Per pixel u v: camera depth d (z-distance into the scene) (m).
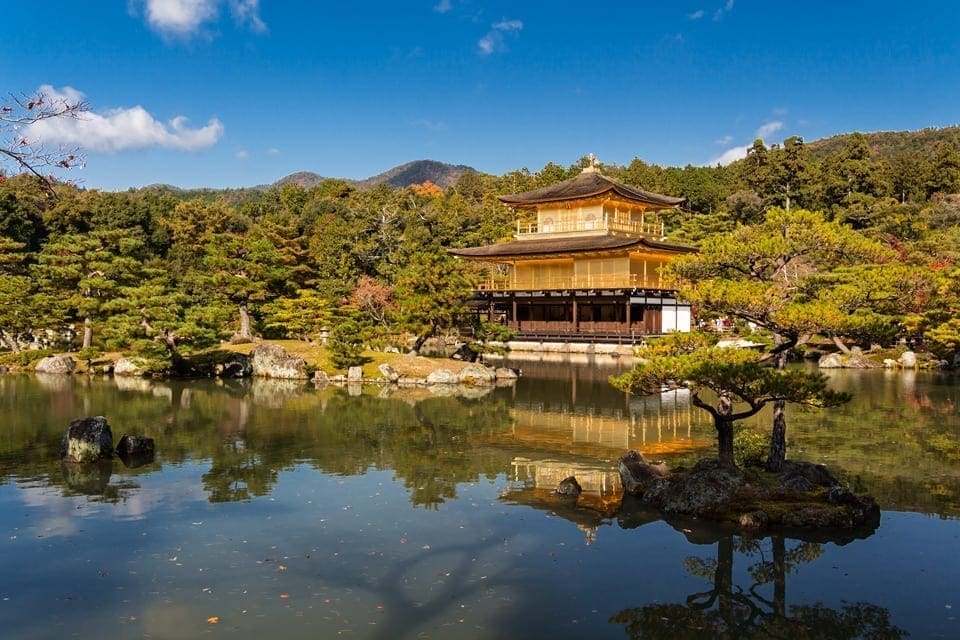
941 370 49.25
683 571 15.51
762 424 31.05
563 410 35.78
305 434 30.03
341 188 139.75
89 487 21.95
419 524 18.44
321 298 57.88
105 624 13.03
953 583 14.87
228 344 54.31
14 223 73.06
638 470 21.58
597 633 12.83
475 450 26.92
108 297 54.19
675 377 19.20
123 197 87.38
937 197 113.19
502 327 50.28
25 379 47.66
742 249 20.44
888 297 20.88
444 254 49.38
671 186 117.69
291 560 16.02
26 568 15.60
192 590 14.45
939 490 20.88
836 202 113.94
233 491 21.53
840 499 18.62
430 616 13.38
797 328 18.98
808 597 14.31
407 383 46.00
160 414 34.81
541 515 19.11
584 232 73.25
